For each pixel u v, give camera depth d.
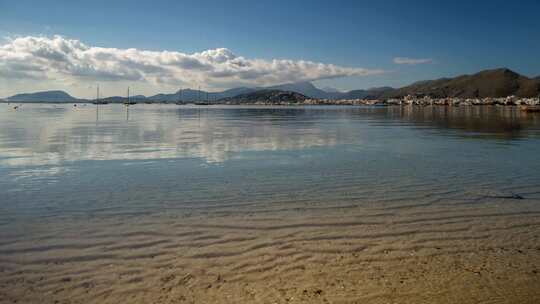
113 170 15.93
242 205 10.77
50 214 9.86
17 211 10.10
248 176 14.81
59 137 29.61
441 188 12.94
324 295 5.94
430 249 7.71
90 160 18.45
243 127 43.38
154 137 30.16
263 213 10.03
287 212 10.12
